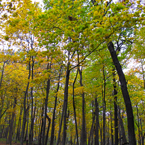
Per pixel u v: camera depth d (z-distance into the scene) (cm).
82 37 457
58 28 563
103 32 419
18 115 1817
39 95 1224
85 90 1029
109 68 920
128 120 531
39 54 612
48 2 721
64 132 727
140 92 951
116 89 902
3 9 547
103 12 433
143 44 797
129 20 404
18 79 1222
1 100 1296
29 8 665
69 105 1284
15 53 878
